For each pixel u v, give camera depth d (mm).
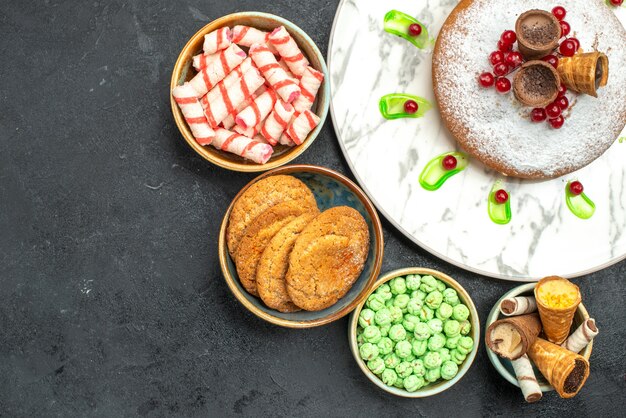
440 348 1156
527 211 1192
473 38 1127
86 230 1175
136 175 1176
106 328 1176
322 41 1185
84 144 1173
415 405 1201
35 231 1172
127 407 1176
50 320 1172
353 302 1115
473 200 1188
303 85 1127
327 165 1190
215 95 1115
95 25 1170
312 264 1083
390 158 1178
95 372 1175
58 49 1170
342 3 1151
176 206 1180
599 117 1142
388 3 1167
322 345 1193
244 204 1114
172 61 1175
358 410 1196
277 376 1189
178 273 1182
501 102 1128
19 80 1170
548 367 1107
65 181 1173
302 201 1128
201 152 1113
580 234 1194
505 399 1204
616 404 1218
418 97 1180
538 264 1190
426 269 1147
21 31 1168
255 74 1108
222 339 1186
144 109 1174
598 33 1136
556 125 1129
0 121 1170
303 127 1112
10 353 1168
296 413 1190
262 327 1188
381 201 1176
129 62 1173
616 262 1192
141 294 1179
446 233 1184
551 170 1152
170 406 1180
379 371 1147
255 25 1134
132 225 1178
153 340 1179
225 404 1185
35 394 1170
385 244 1201
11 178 1170
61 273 1173
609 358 1218
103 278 1176
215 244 1182
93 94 1173
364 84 1171
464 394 1206
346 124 1171
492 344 1120
